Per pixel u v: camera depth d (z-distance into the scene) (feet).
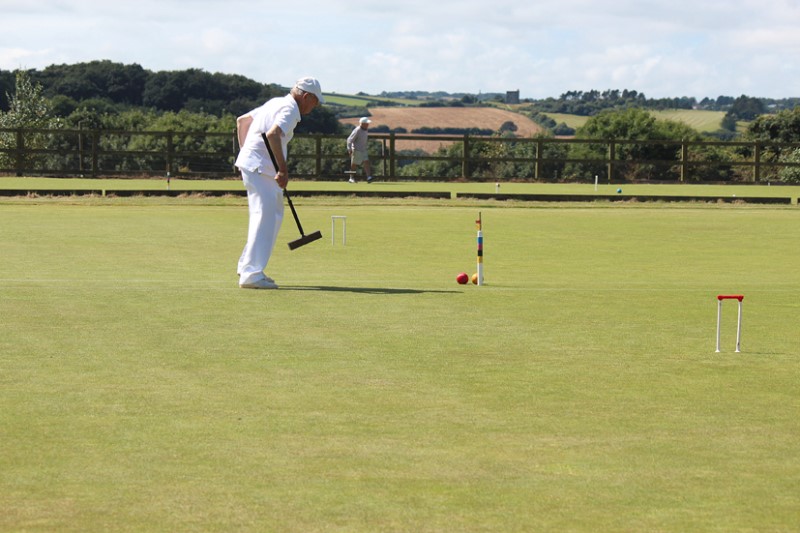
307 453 16.47
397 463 16.05
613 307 31.65
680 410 19.40
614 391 20.79
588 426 18.24
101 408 18.90
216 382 20.97
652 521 13.85
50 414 18.47
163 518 13.70
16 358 22.94
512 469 15.85
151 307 30.07
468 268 43.93
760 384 21.54
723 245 55.83
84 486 14.85
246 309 30.04
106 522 13.55
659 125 170.09
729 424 18.49
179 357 23.27
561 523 13.74
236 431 17.58
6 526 13.41
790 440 17.56
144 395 19.86
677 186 104.01
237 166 34.91
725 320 29.45
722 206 80.94
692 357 24.17
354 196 81.66
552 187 98.99
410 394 20.26
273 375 21.65
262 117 34.60
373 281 38.11
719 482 15.40
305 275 40.06
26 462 15.85
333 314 29.40
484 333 26.81
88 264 42.11
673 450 16.90
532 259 48.19
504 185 100.53
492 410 19.20
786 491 15.06
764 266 47.14
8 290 33.06
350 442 17.07
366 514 13.93
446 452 16.62
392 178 103.71
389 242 53.62
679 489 15.10
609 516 14.01
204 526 13.44
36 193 76.33
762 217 72.59
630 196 83.97
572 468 15.96
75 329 26.45
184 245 49.80
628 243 55.98
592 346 25.30
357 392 20.33
